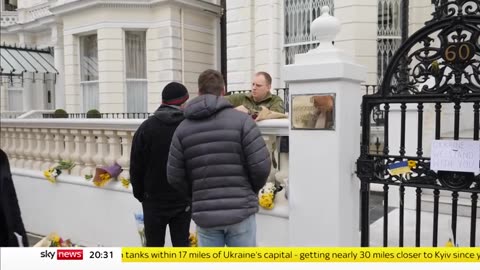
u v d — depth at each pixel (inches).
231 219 108.7
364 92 321.7
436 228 117.3
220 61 534.0
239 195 110.2
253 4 386.6
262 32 373.1
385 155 122.7
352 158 128.0
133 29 475.5
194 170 111.7
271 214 144.6
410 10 318.7
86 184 201.2
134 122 181.2
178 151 114.0
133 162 140.0
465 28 107.9
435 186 115.6
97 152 206.7
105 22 466.6
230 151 109.7
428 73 114.9
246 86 389.4
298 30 360.8
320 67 121.6
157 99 474.3
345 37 328.5
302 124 128.0
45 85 609.3
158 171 136.9
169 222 145.0
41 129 234.1
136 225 180.4
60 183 216.2
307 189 128.4
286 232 141.9
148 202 141.1
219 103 111.3
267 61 371.6
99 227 197.6
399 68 120.1
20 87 667.4
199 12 497.4
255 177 110.8
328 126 123.0
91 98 510.0
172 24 462.0
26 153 243.6
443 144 112.4
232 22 395.9
